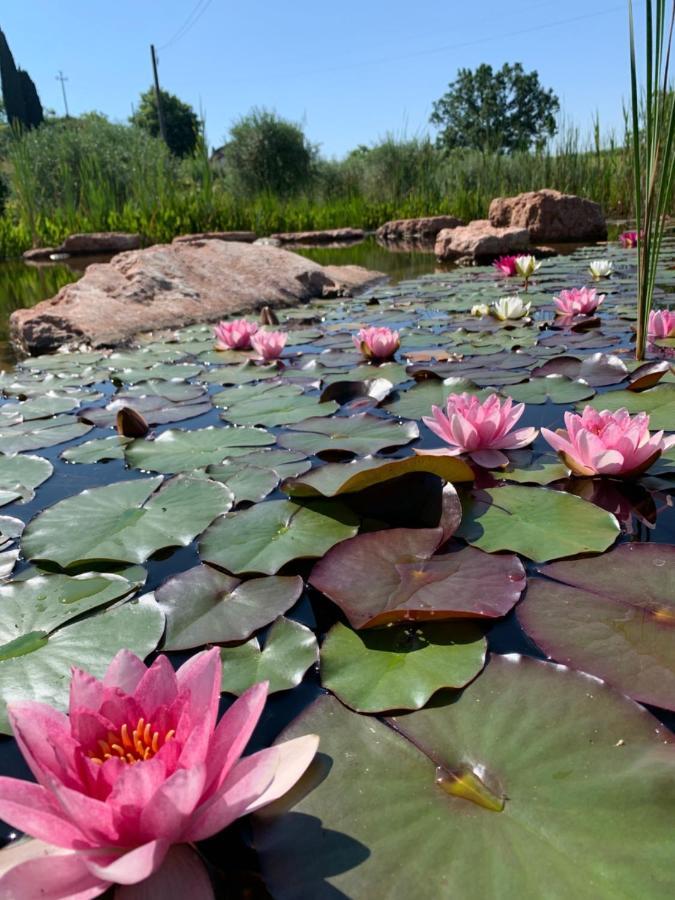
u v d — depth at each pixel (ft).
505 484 5.00
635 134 7.30
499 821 2.29
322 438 6.14
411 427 6.10
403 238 38.40
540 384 7.46
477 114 105.09
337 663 3.15
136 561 4.18
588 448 4.81
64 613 3.67
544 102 102.58
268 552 4.12
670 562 3.75
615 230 32.50
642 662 3.01
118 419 6.60
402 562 3.87
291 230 41.93
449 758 2.57
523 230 25.29
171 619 3.57
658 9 6.67
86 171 37.37
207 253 17.85
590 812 2.28
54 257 30.53
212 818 2.08
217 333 11.08
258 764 2.21
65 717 2.35
